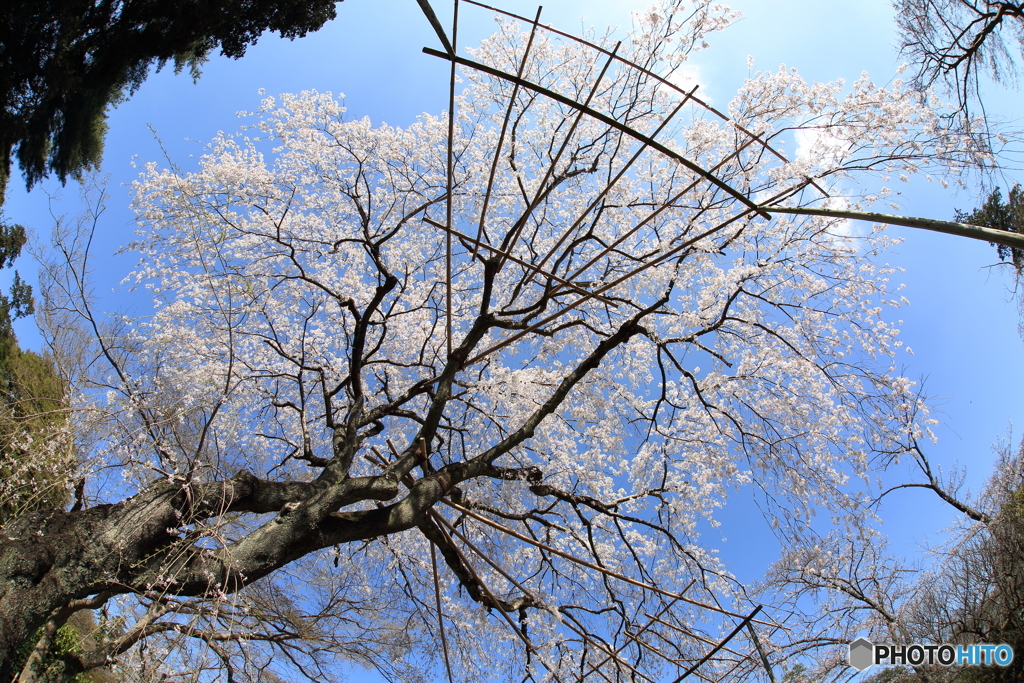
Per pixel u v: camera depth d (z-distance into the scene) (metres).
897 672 8.04
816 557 7.17
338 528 5.32
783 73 6.07
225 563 4.54
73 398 5.63
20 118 10.05
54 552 4.14
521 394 7.88
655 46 6.80
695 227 6.73
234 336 7.57
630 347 7.80
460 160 8.36
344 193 8.20
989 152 6.00
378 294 6.82
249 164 7.83
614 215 7.64
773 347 6.57
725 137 6.46
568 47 7.63
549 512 7.23
